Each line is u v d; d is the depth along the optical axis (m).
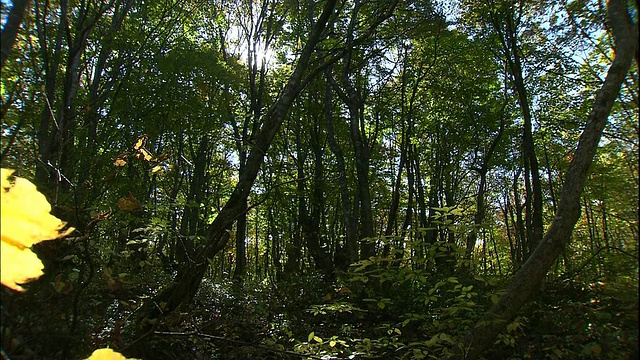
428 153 24.14
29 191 0.67
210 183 19.28
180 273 5.50
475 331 4.32
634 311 4.53
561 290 6.02
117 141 10.84
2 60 0.92
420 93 19.73
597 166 11.97
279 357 5.55
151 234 4.76
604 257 5.73
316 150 17.48
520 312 5.79
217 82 14.79
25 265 0.67
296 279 9.62
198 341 5.23
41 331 3.10
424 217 19.06
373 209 22.70
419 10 13.29
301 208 15.67
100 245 4.27
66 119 4.20
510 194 28.52
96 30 10.18
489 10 14.12
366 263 4.76
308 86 16.66
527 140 13.23
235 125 15.70
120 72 12.58
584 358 4.60
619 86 4.29
